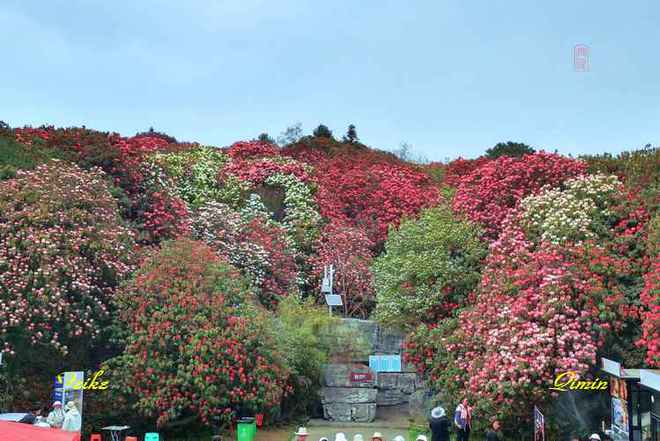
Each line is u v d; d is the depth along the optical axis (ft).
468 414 44.75
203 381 45.88
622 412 41.19
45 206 50.85
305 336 55.11
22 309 44.78
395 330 61.11
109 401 47.37
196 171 87.15
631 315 47.70
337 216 84.28
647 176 61.77
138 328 47.47
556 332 45.44
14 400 45.88
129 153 70.79
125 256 52.85
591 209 57.57
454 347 50.44
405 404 60.18
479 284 54.90
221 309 49.24
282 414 54.65
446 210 67.51
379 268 66.18
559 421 46.91
